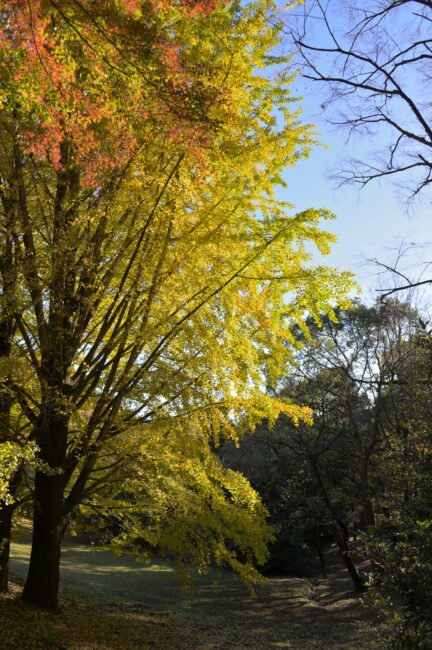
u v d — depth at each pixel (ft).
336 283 23.76
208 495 28.50
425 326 22.65
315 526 65.82
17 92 15.53
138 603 48.73
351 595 58.70
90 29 15.43
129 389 25.03
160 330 24.49
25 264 21.08
